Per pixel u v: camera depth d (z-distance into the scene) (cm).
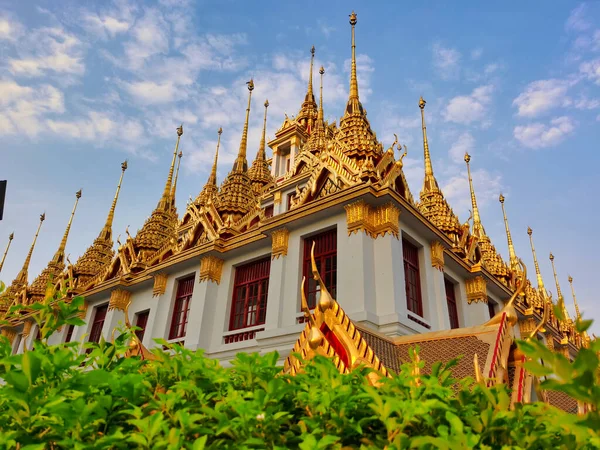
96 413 304
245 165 2539
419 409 276
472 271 1961
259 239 1766
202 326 1764
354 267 1390
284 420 312
